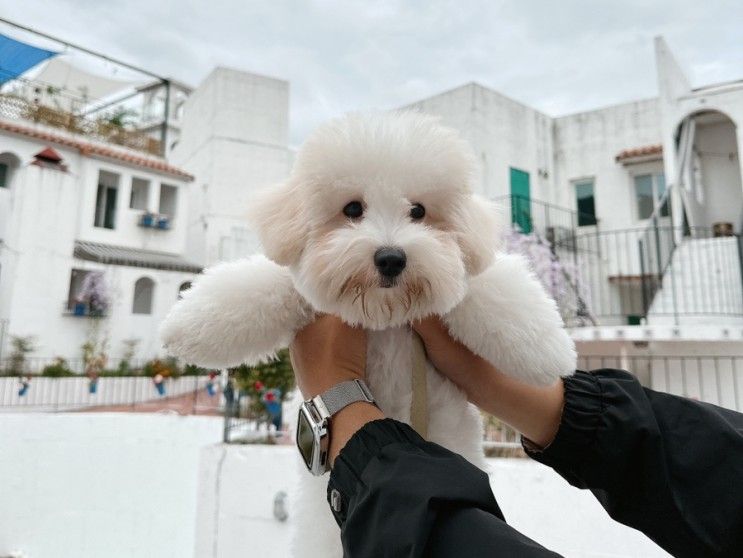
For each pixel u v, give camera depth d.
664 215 10.82
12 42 16.08
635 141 13.08
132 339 15.27
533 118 13.38
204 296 0.99
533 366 0.92
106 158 16.19
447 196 1.02
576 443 0.95
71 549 7.85
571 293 8.91
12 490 7.96
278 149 21.47
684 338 5.74
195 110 22.61
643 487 0.92
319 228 1.00
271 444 5.37
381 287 0.90
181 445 7.81
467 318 0.94
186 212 18.17
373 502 0.69
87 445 8.11
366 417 0.85
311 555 1.04
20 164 14.53
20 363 13.05
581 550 3.73
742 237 8.33
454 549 0.61
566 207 13.66
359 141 0.98
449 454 0.74
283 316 1.02
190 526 7.45
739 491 0.86
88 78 21.69
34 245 14.02
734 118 9.33
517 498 3.97
